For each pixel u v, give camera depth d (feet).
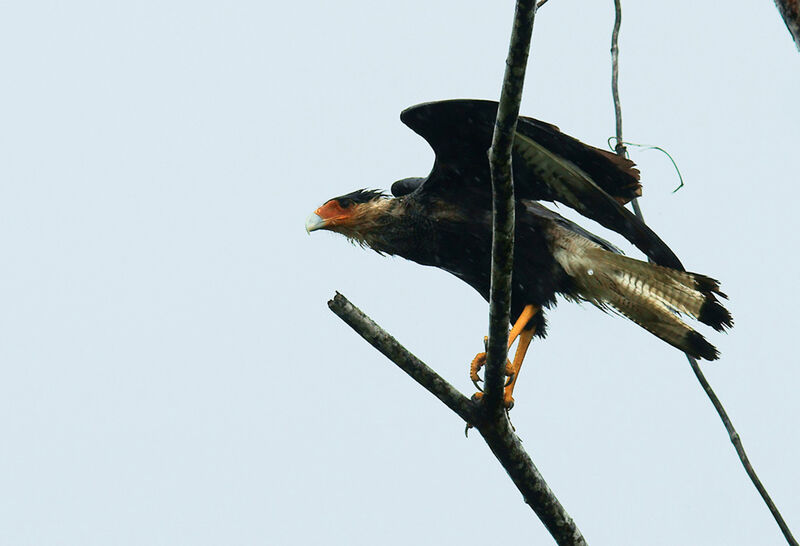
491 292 29.91
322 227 43.75
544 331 41.96
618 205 36.14
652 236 36.37
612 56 37.70
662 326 39.60
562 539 34.35
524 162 38.01
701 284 38.65
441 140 39.50
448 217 41.78
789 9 22.54
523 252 40.86
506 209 28.30
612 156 35.37
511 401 40.70
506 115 26.40
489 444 33.09
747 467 34.32
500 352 30.89
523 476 33.45
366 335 32.01
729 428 35.47
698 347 39.19
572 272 40.52
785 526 33.04
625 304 40.06
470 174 40.65
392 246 43.57
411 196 42.86
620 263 39.83
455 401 32.48
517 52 25.16
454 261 43.11
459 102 36.86
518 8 24.35
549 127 35.22
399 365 32.55
